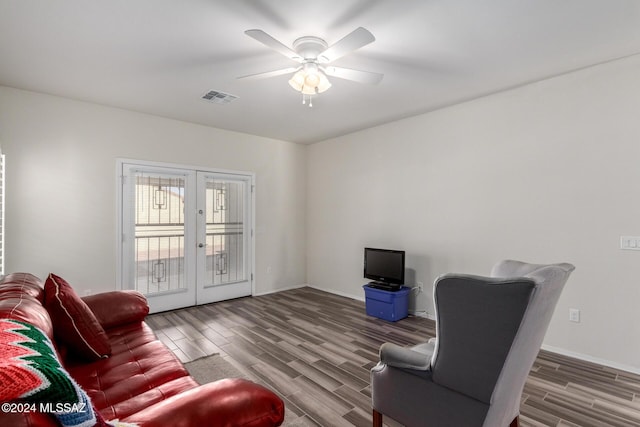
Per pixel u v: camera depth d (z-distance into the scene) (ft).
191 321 12.25
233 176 15.64
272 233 17.19
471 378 4.31
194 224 14.37
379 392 5.50
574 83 9.23
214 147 14.98
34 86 10.21
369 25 6.95
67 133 11.28
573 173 9.26
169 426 2.84
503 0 6.10
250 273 16.30
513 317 3.94
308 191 18.54
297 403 6.89
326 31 7.17
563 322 9.41
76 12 6.43
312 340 10.37
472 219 11.45
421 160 13.00
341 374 8.14
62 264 11.19
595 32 7.20
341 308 14.10
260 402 3.27
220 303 14.85
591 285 8.95
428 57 8.36
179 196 13.94
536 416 6.45
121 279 12.38
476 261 11.34
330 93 10.81
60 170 11.16
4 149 10.17
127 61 8.55
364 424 6.20
